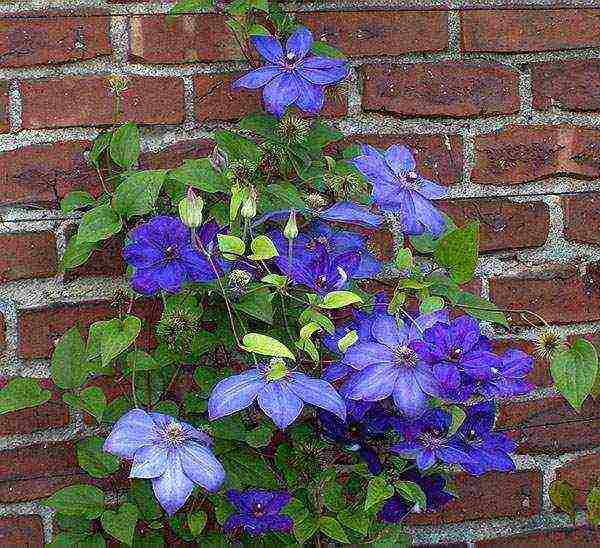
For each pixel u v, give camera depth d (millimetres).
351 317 2301
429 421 2125
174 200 2250
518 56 2375
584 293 2406
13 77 2277
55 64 2285
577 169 2393
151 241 2117
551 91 2381
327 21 2334
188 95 2316
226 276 2154
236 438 2223
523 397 2408
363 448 2162
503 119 2377
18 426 2312
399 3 2346
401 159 2170
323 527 2180
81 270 2309
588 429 2426
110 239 2311
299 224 2252
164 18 2303
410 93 2354
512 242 2387
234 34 2305
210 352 2277
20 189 2287
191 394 2246
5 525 2318
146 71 2305
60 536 2229
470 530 2416
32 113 2283
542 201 2393
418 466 2119
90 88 2293
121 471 2334
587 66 2385
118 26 2295
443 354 2078
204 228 2146
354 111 2348
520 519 2426
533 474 2420
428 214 2145
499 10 2365
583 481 2430
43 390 2213
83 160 2299
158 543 2281
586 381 2139
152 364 2217
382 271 2365
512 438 2408
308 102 2191
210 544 2254
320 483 2213
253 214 2129
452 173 2371
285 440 2311
